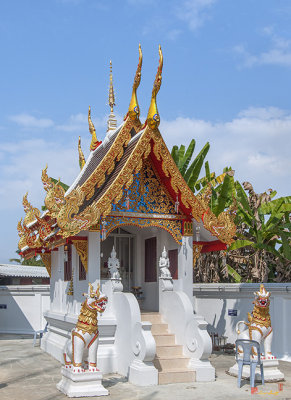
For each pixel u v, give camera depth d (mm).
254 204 17891
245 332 9969
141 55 10328
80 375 8336
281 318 12492
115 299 10375
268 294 9695
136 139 10578
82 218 9547
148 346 8969
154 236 12391
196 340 9711
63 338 12555
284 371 10711
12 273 28141
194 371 9453
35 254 14016
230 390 8758
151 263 12453
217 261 18969
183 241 11234
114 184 9961
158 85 10109
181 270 11156
